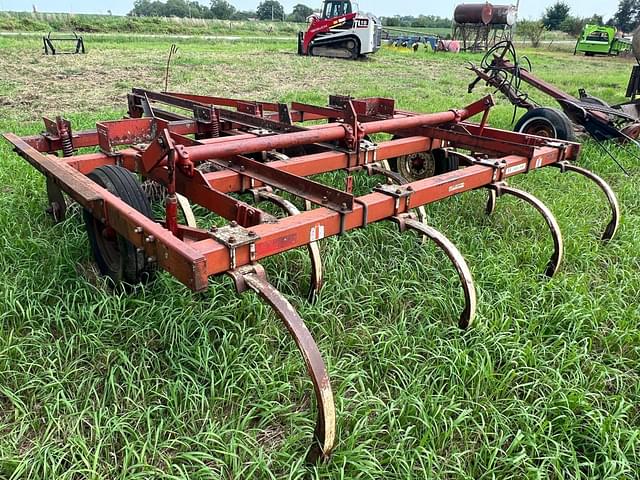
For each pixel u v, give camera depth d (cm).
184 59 1962
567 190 604
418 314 357
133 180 357
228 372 293
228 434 260
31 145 446
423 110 1045
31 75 1430
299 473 238
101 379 292
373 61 2269
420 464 254
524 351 315
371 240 445
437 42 3172
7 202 480
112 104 1072
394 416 272
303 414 272
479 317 344
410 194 338
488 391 296
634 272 426
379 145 458
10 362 297
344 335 335
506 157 432
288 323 239
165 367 307
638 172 702
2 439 255
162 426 260
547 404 283
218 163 398
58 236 431
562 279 405
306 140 389
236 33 4600
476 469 255
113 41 2900
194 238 280
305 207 468
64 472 241
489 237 475
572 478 249
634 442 264
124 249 335
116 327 326
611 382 317
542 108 725
